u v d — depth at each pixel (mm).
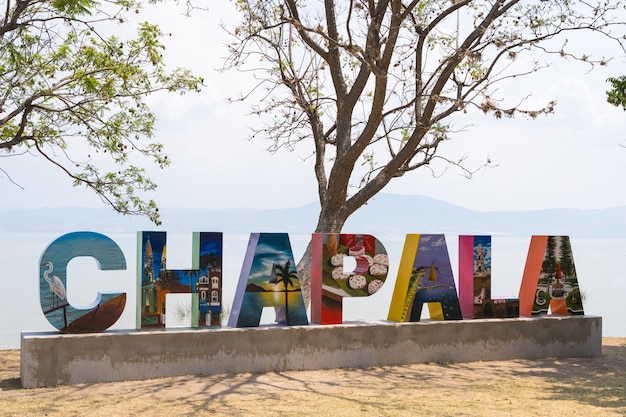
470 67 15711
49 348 10680
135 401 9734
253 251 12188
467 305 13734
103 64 14172
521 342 13734
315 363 12227
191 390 10422
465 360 13281
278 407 9508
